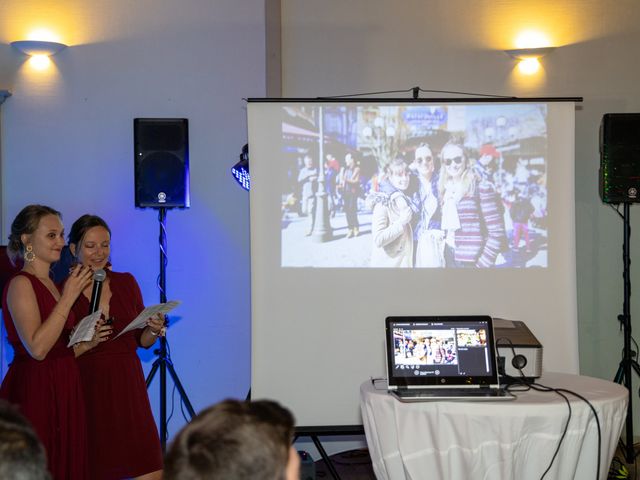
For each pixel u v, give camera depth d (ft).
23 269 11.10
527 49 17.12
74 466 10.70
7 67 16.62
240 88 17.04
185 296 16.99
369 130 14.14
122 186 16.84
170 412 16.97
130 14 16.87
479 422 9.51
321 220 13.99
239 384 17.12
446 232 14.15
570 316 14.16
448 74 17.33
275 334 13.87
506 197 14.24
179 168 15.97
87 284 11.05
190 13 16.98
